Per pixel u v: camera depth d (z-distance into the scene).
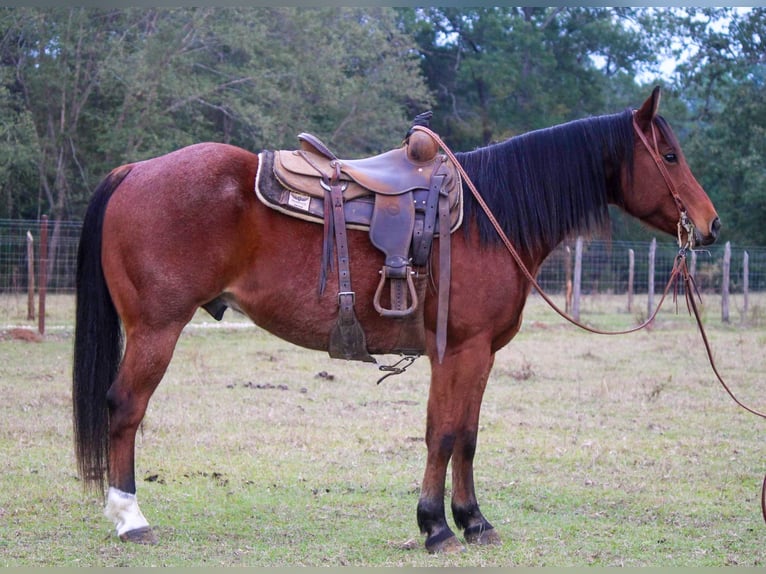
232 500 5.55
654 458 6.88
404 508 5.50
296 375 10.48
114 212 4.65
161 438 7.10
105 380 4.71
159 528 4.93
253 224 4.62
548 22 35.56
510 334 4.87
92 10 24.80
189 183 4.58
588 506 5.63
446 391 4.69
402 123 30.23
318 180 4.68
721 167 28.58
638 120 5.02
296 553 4.59
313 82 27.48
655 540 4.96
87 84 25.91
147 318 4.57
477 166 4.92
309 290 4.65
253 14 26.27
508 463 6.65
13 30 24.86
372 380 10.34
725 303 17.95
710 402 9.23
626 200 5.11
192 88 25.38
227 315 17.62
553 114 34.31
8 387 9.08
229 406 8.41
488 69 33.50
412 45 30.45
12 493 5.50
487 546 4.79
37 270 19.28
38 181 26.11
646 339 14.92
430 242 4.62
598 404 9.08
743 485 6.21
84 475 4.69
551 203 4.95
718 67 28.97
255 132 26.45
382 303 4.66
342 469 6.37
